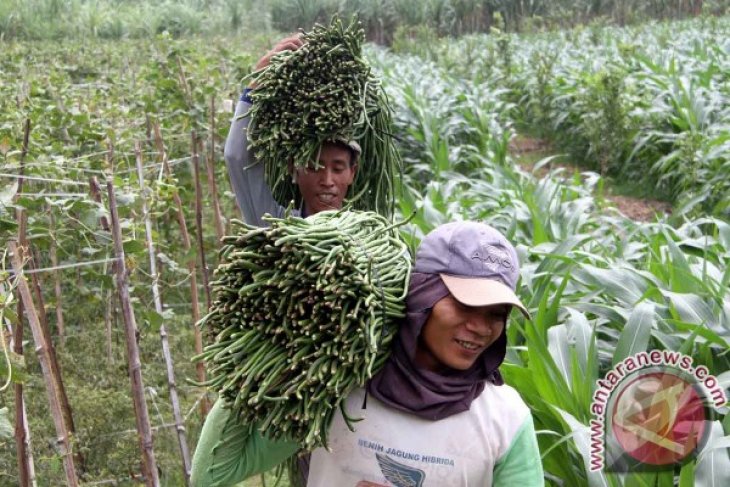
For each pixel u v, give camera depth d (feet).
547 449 10.58
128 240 11.50
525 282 13.37
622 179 32.17
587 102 33.55
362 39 8.54
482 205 20.54
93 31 69.21
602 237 18.63
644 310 11.02
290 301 5.84
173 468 13.57
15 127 16.37
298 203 8.66
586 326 11.48
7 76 26.91
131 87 25.67
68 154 16.78
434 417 5.97
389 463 6.06
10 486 12.67
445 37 85.81
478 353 5.96
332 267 5.73
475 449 6.01
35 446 13.29
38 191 13.58
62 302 18.01
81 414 14.19
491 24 89.66
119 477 13.16
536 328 11.39
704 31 63.67
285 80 8.25
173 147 20.43
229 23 80.89
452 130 33.96
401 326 6.02
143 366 16.51
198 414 14.99
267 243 6.00
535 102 41.32
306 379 5.73
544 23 86.84
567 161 36.60
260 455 6.56
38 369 16.42
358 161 8.67
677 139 29.45
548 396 10.68
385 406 6.08
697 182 27.07
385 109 8.82
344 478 6.23
